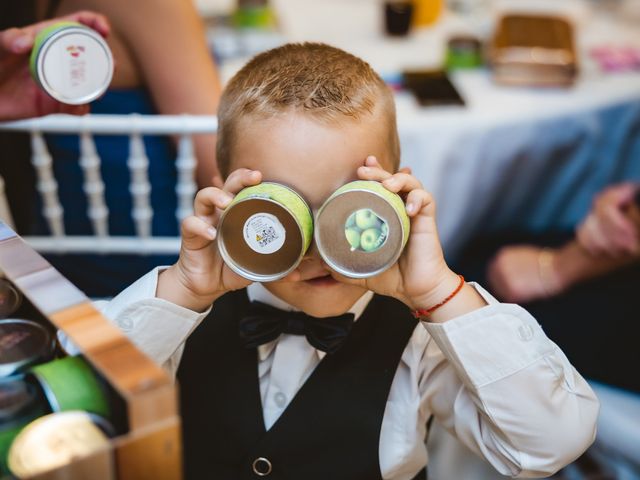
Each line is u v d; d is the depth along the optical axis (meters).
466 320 0.84
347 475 0.94
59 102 1.09
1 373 0.65
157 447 0.52
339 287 0.86
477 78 2.12
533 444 0.87
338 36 2.31
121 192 1.64
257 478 0.95
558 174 2.11
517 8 2.49
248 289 1.02
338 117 0.80
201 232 0.80
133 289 0.91
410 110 1.92
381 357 0.96
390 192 0.74
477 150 1.92
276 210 0.71
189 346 1.00
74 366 0.63
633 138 2.14
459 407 0.94
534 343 0.85
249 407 0.96
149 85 1.59
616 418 1.40
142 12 1.50
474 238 2.15
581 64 2.23
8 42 1.04
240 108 0.83
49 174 1.47
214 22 2.28
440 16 2.47
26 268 0.64
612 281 1.95
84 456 0.51
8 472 0.54
